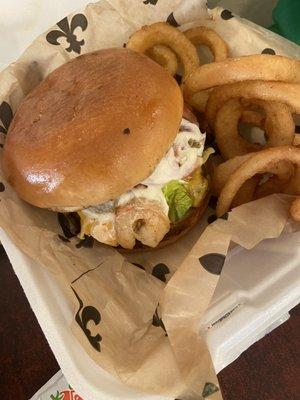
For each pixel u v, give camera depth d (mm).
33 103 231
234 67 234
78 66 233
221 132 259
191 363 184
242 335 198
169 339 189
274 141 243
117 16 262
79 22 258
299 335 290
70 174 209
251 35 260
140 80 218
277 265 213
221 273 214
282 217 218
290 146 226
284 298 204
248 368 285
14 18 279
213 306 203
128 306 204
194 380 181
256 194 248
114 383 186
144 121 210
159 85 219
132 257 247
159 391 181
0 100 247
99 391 184
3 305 322
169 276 243
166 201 232
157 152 212
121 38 268
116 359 186
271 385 281
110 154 207
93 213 232
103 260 225
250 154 241
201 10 264
